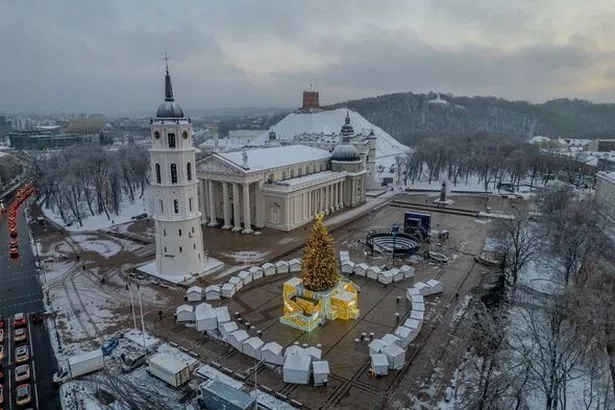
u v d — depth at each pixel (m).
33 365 46.38
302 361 43.28
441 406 39.47
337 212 120.31
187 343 50.25
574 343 37.69
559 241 70.44
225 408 37.81
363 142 151.00
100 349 47.94
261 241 91.50
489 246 86.94
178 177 67.50
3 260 81.62
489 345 44.81
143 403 40.12
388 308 59.28
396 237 92.19
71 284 68.19
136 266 75.62
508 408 35.59
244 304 60.31
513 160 161.25
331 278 56.28
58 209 122.00
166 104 65.81
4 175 183.00
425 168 199.00
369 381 43.19
